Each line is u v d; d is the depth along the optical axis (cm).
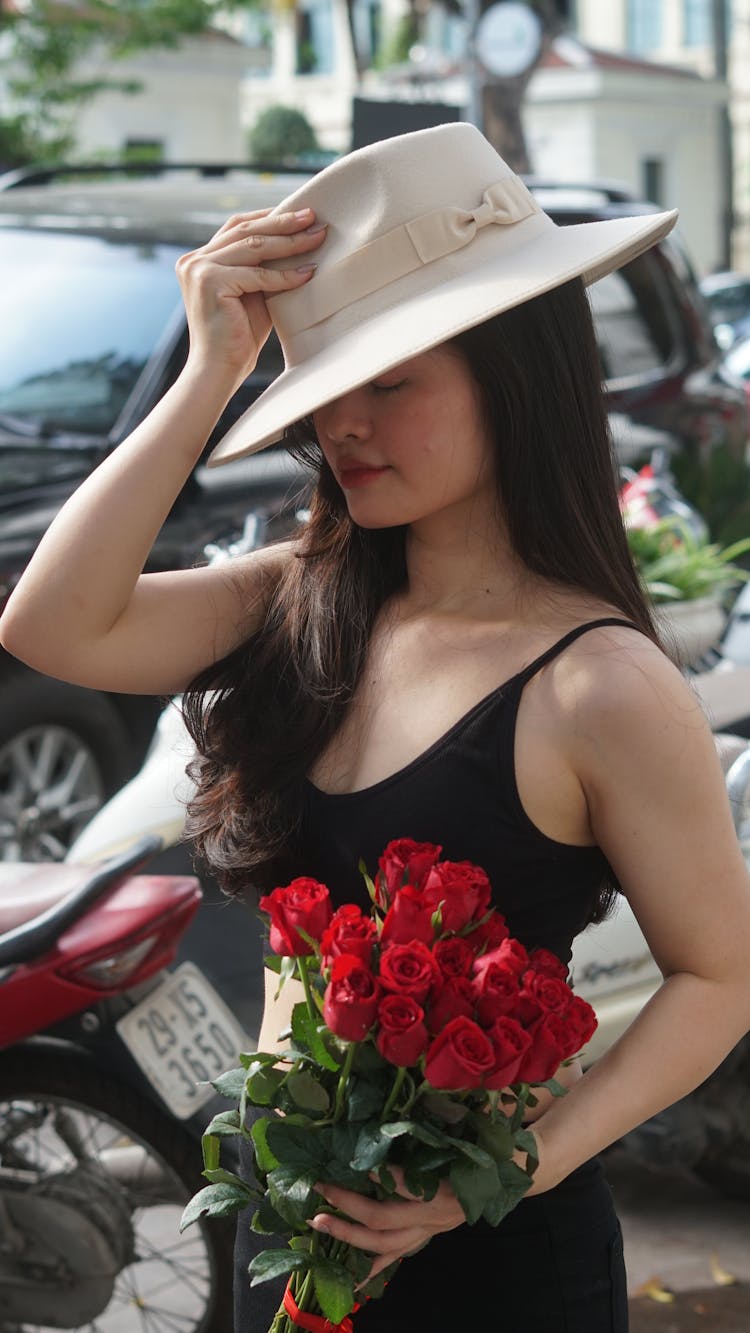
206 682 190
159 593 187
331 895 172
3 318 547
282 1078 153
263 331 180
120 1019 271
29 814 487
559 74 3067
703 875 160
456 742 164
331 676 176
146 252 551
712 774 161
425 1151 149
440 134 168
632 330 698
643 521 421
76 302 543
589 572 171
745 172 3384
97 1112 271
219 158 2361
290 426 188
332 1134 150
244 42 2377
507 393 167
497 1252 169
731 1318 318
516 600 172
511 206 169
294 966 154
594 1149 159
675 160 3247
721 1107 344
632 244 175
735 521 703
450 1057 140
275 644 185
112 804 329
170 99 2283
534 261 166
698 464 691
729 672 367
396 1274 171
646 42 3503
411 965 144
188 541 480
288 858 175
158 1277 317
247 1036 282
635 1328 316
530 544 171
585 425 172
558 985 146
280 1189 149
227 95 2352
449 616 174
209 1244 276
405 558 183
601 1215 175
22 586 178
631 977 309
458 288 164
